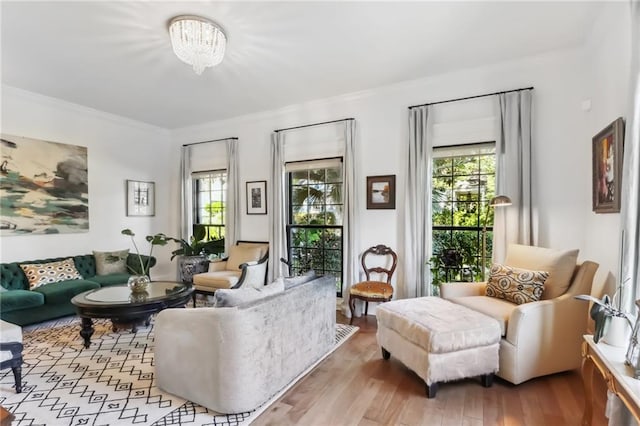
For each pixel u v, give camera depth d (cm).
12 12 244
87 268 443
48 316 360
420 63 338
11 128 397
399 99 396
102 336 333
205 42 260
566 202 316
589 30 278
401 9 246
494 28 274
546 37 290
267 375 216
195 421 196
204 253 530
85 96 422
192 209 577
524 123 325
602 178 262
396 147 397
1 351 219
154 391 228
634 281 177
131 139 532
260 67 343
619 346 159
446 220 384
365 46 301
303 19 258
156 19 256
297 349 247
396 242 397
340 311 426
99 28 267
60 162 442
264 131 498
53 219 435
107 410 206
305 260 475
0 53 308
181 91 407
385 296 353
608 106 258
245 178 518
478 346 227
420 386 237
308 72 356
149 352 294
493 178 356
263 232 504
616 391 140
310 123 456
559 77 319
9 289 367
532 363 233
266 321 215
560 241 318
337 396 224
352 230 411
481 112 353
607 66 260
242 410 202
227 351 198
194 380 211
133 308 289
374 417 201
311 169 464
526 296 257
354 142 416
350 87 401
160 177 577
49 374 252
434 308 261
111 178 504
